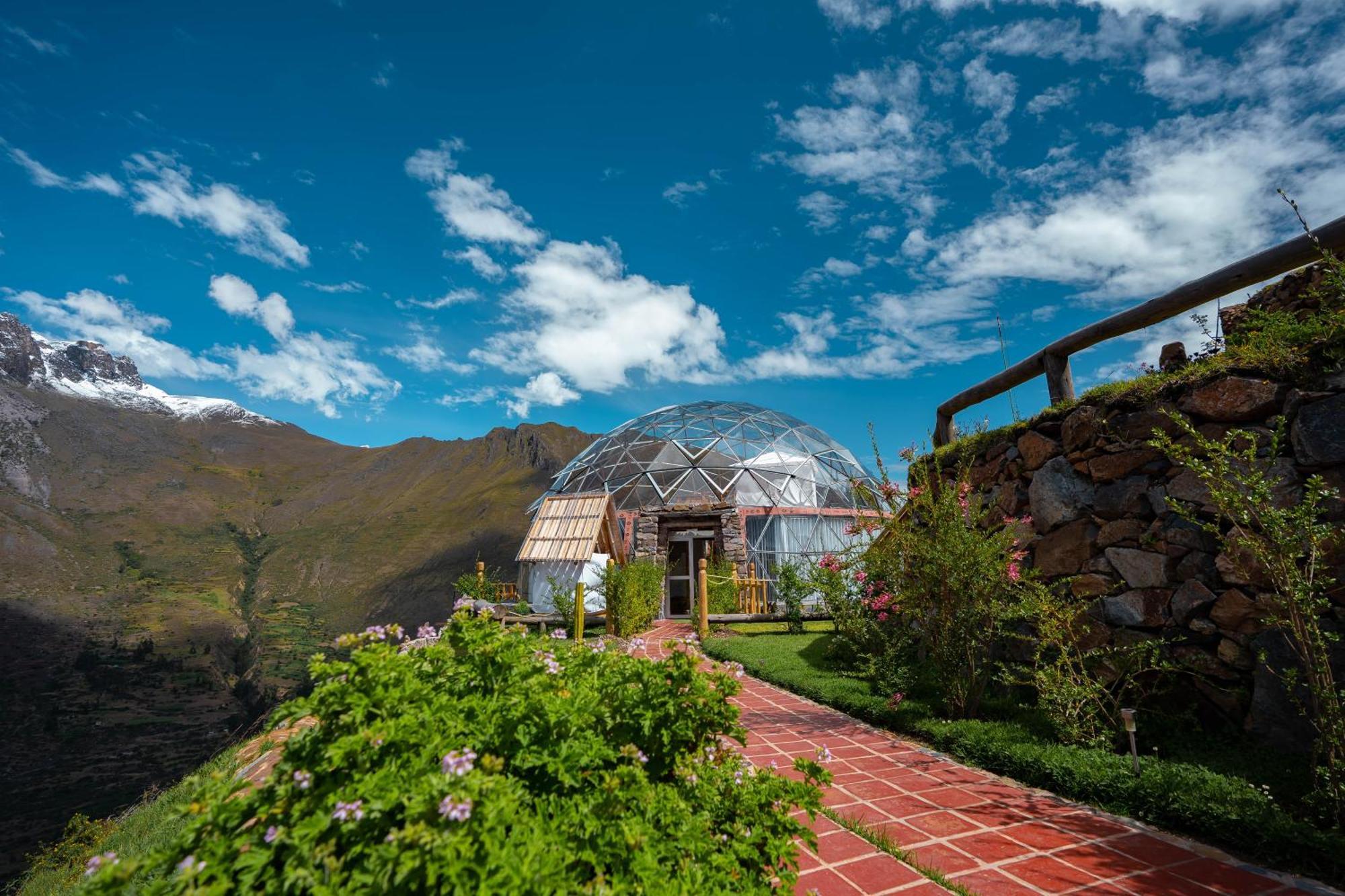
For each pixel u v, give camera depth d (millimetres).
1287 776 3391
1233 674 3959
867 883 2771
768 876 2115
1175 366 4840
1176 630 4328
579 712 2059
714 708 2414
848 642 7660
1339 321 3637
